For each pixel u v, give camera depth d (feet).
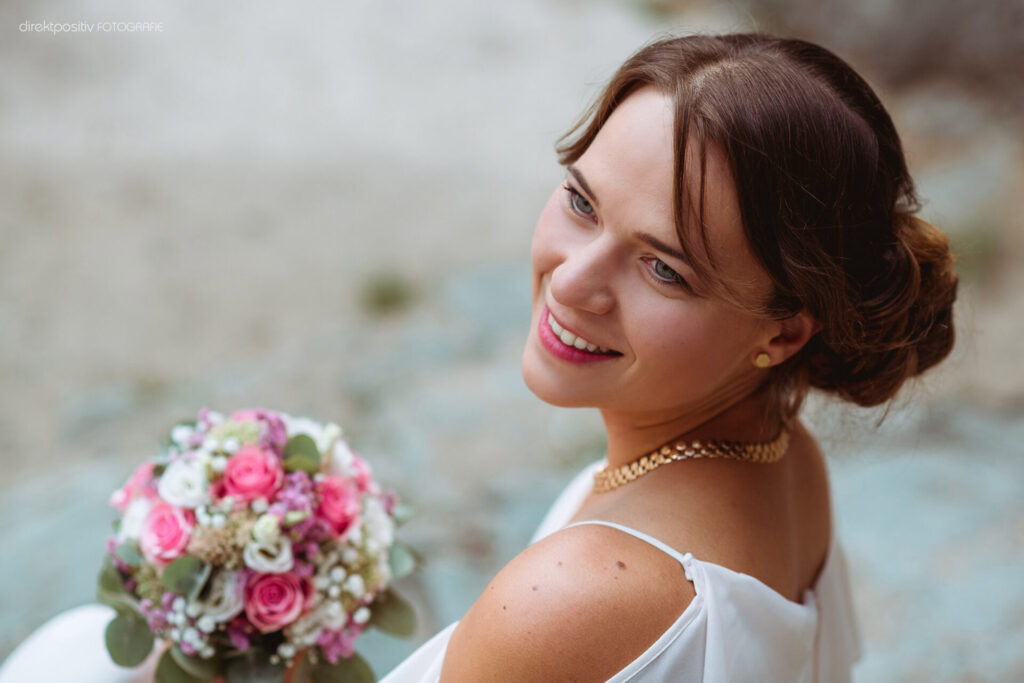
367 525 4.80
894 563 12.03
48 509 12.92
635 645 3.59
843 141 3.70
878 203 3.94
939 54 28.09
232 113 30.60
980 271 19.35
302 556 4.61
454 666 3.75
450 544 12.27
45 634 5.46
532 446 15.26
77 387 19.21
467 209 25.93
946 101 27.25
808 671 4.57
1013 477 13.52
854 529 12.72
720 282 3.64
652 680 3.58
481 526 12.84
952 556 12.07
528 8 36.04
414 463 14.78
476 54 33.63
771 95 3.58
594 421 15.94
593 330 3.89
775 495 4.32
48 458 16.76
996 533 12.38
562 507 5.49
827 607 5.08
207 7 35.45
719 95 3.54
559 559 3.65
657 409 4.23
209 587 4.50
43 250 23.86
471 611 3.80
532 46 34.01
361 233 24.99
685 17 34.94
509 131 29.78
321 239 24.59
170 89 31.37
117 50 32.76
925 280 4.26
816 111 3.64
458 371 18.39
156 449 16.58
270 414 4.91
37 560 11.76
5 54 31.83
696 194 3.55
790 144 3.55
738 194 3.52
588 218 3.96
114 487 13.44
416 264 23.53
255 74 32.48
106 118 29.78
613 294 3.82
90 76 31.50
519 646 3.54
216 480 4.58
